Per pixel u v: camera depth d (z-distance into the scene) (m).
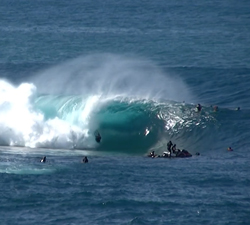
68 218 125.31
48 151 177.12
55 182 143.50
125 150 179.75
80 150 179.88
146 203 132.12
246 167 157.75
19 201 132.62
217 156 169.88
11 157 166.75
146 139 186.25
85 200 133.12
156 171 153.25
